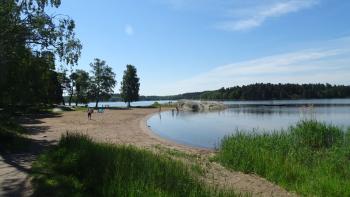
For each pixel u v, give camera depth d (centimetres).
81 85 10462
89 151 1302
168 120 5519
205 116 6519
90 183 1014
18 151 1606
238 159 1627
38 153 1557
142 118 5284
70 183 998
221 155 1788
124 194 926
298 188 1286
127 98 11362
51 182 1002
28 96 2212
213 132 3662
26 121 4072
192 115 6888
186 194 1012
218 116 6450
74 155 1245
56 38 2056
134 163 1216
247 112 7606
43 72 2177
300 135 1947
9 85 2105
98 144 1516
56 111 6656
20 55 1966
